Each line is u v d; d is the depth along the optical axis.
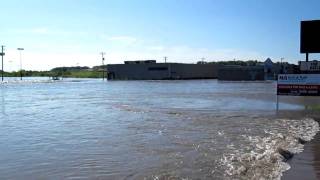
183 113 26.05
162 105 32.75
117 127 19.62
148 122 21.50
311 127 19.00
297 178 9.58
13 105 34.97
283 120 21.88
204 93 50.06
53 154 13.12
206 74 148.00
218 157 12.23
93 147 14.29
